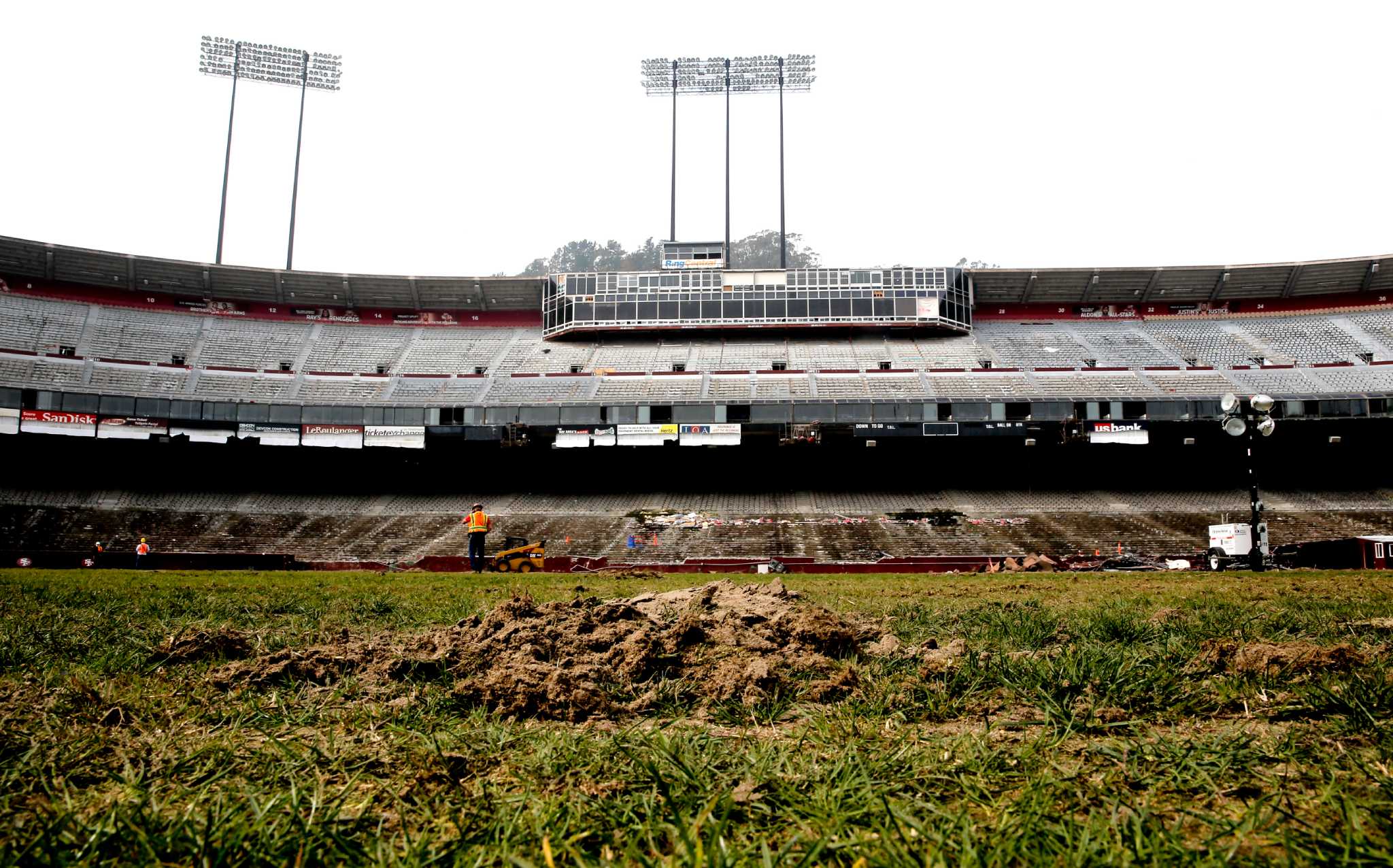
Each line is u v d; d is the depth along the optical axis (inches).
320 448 2101.4
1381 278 2370.8
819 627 243.4
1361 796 108.3
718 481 2162.9
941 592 585.9
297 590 610.5
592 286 2418.8
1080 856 89.6
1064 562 1513.3
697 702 182.5
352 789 120.2
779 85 2751.0
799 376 2194.9
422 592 595.5
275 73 2605.8
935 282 2407.7
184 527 1879.9
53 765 129.3
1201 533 1790.1
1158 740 133.6
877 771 121.7
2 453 1971.0
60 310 2190.0
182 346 2199.8
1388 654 209.2
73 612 391.9
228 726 158.9
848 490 2096.5
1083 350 2298.2
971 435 1962.4
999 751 131.9
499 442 2001.7
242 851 96.2
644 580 895.1
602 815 106.4
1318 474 2098.9
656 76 2866.6
